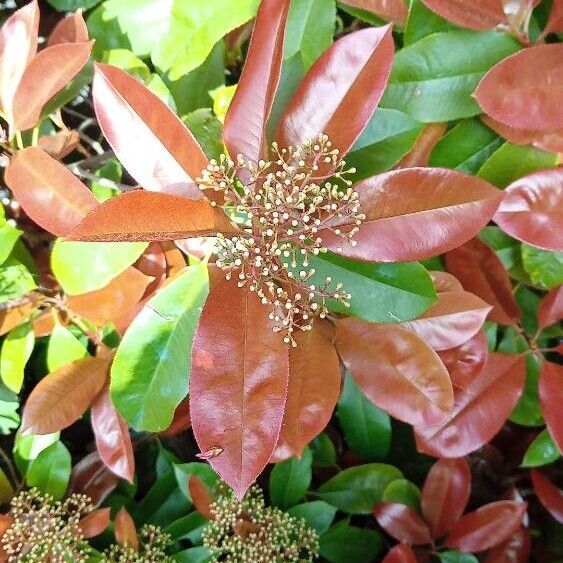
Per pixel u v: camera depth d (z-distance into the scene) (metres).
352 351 0.33
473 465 0.44
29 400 0.33
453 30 0.33
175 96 0.34
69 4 0.36
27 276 0.33
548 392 0.36
